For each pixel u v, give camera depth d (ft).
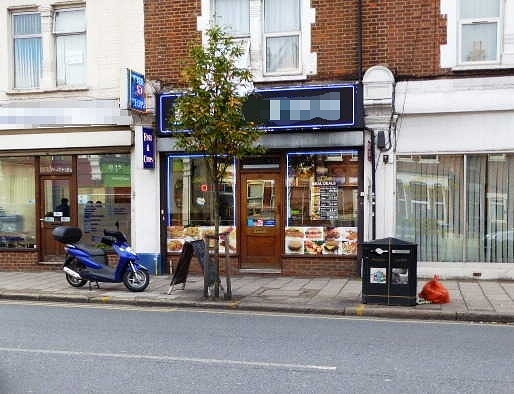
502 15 38.17
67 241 38.06
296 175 41.78
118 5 44.45
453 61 38.45
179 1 43.14
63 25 46.29
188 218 43.75
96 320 28.58
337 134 39.75
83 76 46.09
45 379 18.53
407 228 40.27
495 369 19.65
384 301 30.78
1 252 46.91
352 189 40.70
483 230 39.34
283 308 31.01
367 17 39.78
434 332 25.66
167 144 42.86
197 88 32.12
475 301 31.50
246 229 42.91
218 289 33.78
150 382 18.19
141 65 43.91
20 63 47.09
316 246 41.37
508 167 38.86
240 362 20.49
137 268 36.37
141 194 43.98
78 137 44.62
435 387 17.67
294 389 17.47
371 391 17.29
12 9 46.60
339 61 40.29
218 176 34.71
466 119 38.63
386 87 38.73
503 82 37.63
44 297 35.17
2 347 22.77
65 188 46.24
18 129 45.57
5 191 47.60
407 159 40.04
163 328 26.53
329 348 22.58
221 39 33.83
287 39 42.14
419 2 38.99
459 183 39.52
